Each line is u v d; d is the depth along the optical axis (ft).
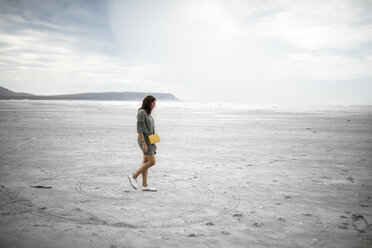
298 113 133.39
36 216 11.59
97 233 10.05
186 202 13.57
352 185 16.96
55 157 24.88
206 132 47.85
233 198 14.30
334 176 19.12
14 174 18.72
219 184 16.90
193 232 10.26
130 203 13.32
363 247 9.32
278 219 11.63
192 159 24.79
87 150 28.68
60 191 15.07
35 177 17.98
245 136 42.39
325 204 13.56
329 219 11.69
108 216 11.67
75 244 9.23
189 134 44.68
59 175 18.56
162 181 17.44
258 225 10.98
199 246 9.18
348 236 10.12
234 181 17.63
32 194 14.48
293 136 42.70
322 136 42.91
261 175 19.26
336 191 15.72
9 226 10.58
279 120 81.61
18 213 11.89
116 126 56.49
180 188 15.93
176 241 9.52
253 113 131.13
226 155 26.86
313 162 23.81
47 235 9.86
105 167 21.15
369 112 150.30
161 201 13.67
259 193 15.21
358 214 12.27
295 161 24.18
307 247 9.26
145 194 14.74
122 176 18.48
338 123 70.28
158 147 31.53
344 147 32.27
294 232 10.40
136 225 10.81
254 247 9.19
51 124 58.85
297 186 16.69
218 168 21.31
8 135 39.96
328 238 9.94
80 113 108.99
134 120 74.95
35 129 48.49
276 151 29.32
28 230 10.24
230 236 9.98
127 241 9.47
